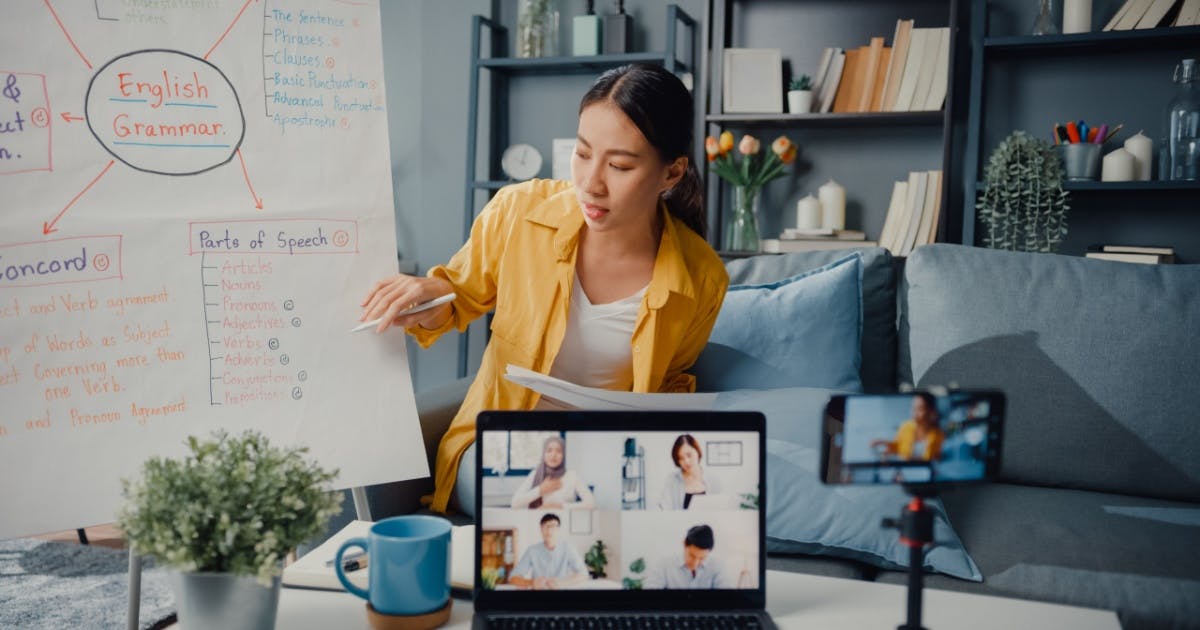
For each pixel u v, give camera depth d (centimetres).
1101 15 288
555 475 92
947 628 92
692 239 171
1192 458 158
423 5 367
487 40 362
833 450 76
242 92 136
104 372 123
